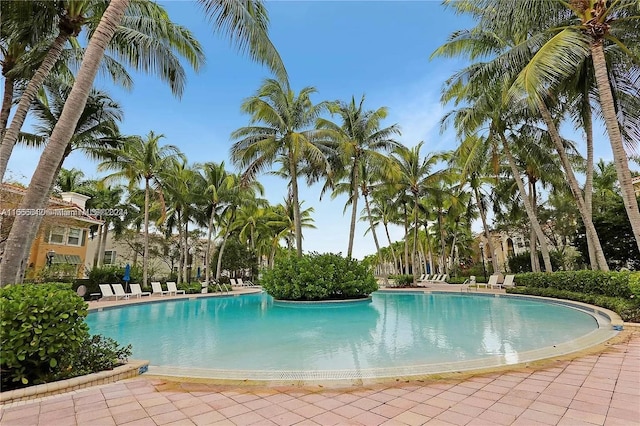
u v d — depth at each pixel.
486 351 5.83
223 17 6.18
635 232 8.34
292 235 38.16
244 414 3.04
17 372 3.66
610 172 22.44
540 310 10.91
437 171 23.58
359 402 3.29
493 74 12.58
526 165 18.20
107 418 2.96
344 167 19.48
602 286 10.02
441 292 18.56
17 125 7.61
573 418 2.78
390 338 7.21
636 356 4.61
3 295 3.76
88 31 8.61
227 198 25.91
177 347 6.67
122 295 17.02
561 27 10.02
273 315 11.77
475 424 2.74
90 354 4.42
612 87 11.56
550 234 24.22
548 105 13.48
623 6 8.73
